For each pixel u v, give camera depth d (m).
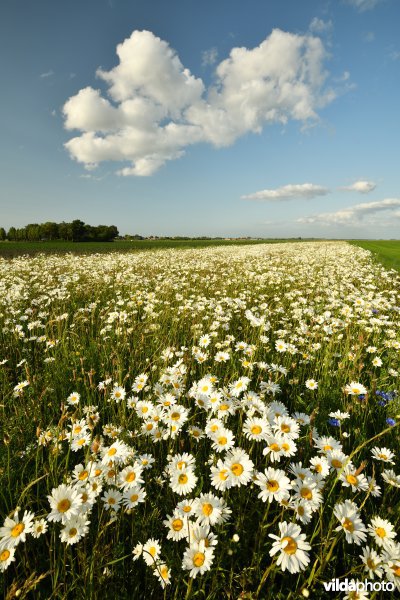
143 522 2.04
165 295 8.28
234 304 6.80
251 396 2.59
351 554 1.93
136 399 2.96
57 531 1.96
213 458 2.19
